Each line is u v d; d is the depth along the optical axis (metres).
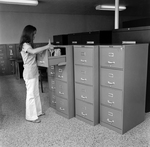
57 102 3.04
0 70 6.92
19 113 3.15
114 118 2.39
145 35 2.77
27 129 2.56
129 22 5.92
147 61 2.57
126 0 5.47
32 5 5.43
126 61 2.19
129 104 2.36
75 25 8.34
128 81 2.28
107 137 2.28
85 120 2.71
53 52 2.70
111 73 2.33
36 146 2.15
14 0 4.52
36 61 2.77
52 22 7.76
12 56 7.01
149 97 2.95
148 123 2.62
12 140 2.29
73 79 2.82
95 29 8.92
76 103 2.82
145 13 7.42
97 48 2.43
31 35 2.62
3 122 2.80
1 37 6.88
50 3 5.48
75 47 2.66
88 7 6.44
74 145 2.13
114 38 3.27
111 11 7.50
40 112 3.00
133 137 2.26
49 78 3.29
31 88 2.71
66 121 2.78
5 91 4.62
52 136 2.35
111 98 2.39
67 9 6.71
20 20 7.12
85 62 2.54
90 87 2.54
